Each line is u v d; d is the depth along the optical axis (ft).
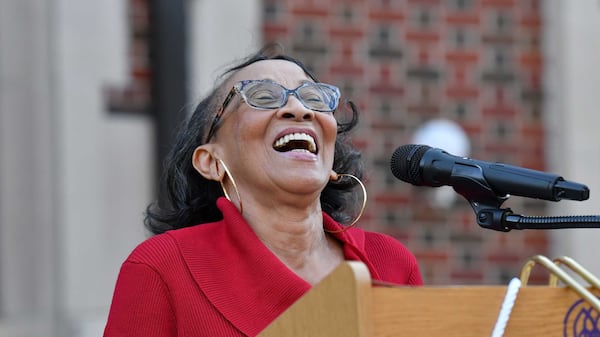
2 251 58.03
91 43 59.88
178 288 21.66
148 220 25.91
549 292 16.60
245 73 24.29
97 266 59.52
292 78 23.86
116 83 60.29
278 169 22.57
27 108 58.49
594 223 20.10
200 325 21.33
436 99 68.18
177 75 59.26
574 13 68.39
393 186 67.15
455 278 67.10
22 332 57.52
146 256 22.09
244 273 21.93
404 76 68.03
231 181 23.53
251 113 22.95
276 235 23.02
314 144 23.08
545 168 68.59
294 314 16.05
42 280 58.59
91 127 59.62
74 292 59.00
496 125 68.39
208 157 24.20
